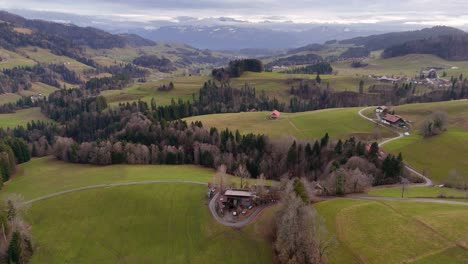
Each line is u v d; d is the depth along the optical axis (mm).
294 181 104312
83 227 103500
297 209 81438
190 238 96312
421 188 115188
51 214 109500
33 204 114875
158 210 109125
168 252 92500
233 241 91562
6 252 86312
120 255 92688
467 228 75312
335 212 91750
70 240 98062
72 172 153750
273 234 90500
